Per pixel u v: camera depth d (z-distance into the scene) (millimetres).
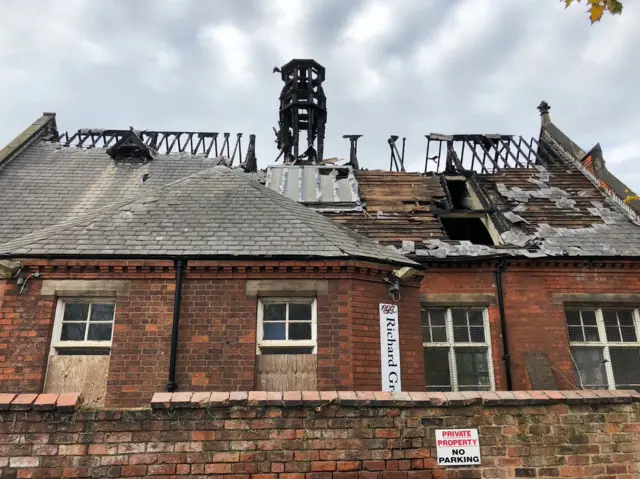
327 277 7863
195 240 8070
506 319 10023
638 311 10398
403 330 8109
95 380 7348
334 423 4418
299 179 13688
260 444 4309
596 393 4828
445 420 4543
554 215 12086
